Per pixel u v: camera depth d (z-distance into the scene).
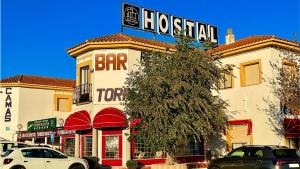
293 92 22.14
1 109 35.84
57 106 37.75
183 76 20.09
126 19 28.03
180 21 31.27
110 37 26.72
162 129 19.33
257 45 25.58
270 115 24.77
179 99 19.45
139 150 25.03
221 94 27.97
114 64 25.80
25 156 18.97
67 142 28.00
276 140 24.44
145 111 19.47
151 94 19.80
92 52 26.30
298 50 23.38
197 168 24.67
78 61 27.67
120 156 24.58
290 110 25.09
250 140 25.81
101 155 24.92
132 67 25.80
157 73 20.06
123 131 24.64
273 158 15.86
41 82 37.50
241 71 26.81
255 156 16.58
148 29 29.16
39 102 36.78
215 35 33.44
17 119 35.47
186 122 19.55
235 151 17.67
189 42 20.89
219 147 27.72
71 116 26.05
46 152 19.61
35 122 32.12
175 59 20.31
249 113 26.05
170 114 19.62
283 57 25.16
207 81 21.02
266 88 25.12
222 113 21.23
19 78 37.00
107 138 25.16
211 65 20.92
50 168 19.38
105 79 25.73
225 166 17.66
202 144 28.03
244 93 26.48
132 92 20.70
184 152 26.81
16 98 35.88
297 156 16.25
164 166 19.95
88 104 26.16
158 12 30.03
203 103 20.19
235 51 27.00
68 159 19.97
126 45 25.66
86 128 24.94
